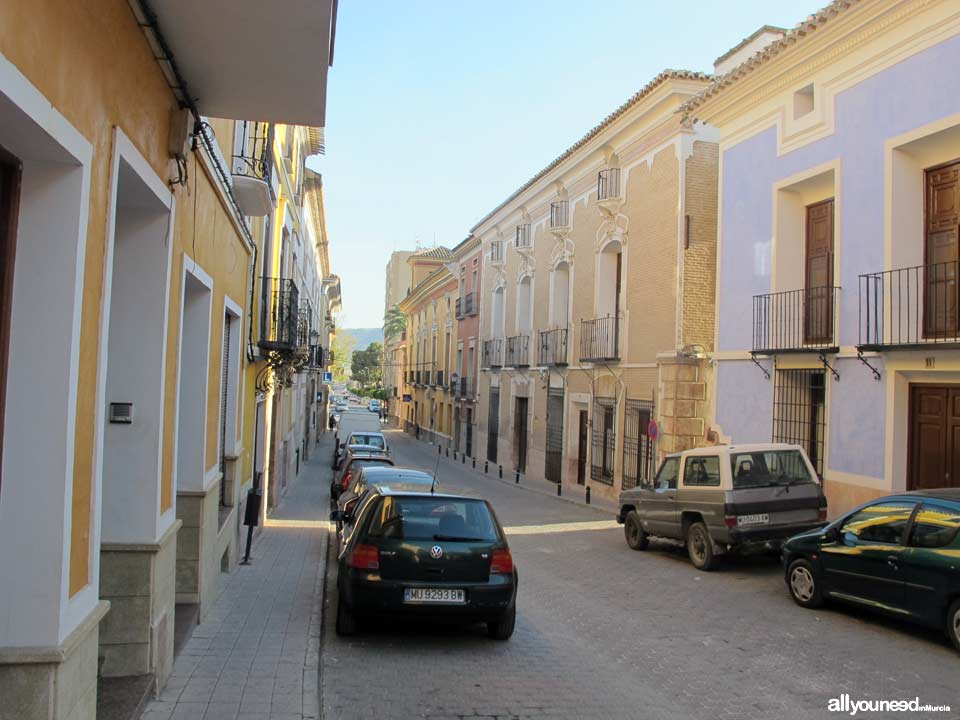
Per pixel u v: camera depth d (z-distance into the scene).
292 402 25.56
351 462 17.58
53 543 3.01
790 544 8.95
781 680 6.08
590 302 23.70
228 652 6.08
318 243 35.06
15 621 2.96
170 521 5.43
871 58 11.49
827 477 12.09
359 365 107.62
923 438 10.66
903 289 10.90
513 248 32.81
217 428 8.03
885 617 8.20
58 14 2.86
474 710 5.24
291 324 14.07
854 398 11.62
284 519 16.53
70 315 3.08
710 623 8.09
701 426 17.23
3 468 2.97
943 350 10.02
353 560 6.71
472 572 6.70
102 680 4.67
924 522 7.19
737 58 18.55
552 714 5.21
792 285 13.60
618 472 20.95
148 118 4.39
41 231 3.08
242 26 4.40
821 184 13.02
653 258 19.23
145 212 4.95
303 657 6.02
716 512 11.05
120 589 4.77
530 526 17.25
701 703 5.52
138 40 4.09
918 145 10.81
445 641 7.04
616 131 21.02
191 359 7.06
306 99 5.52
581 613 8.61
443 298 49.31
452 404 45.41
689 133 18.09
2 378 2.98
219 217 7.62
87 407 3.35
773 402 13.65
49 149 2.95
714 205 18.16
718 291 15.46
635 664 6.54
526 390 30.55
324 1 4.11
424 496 7.08
